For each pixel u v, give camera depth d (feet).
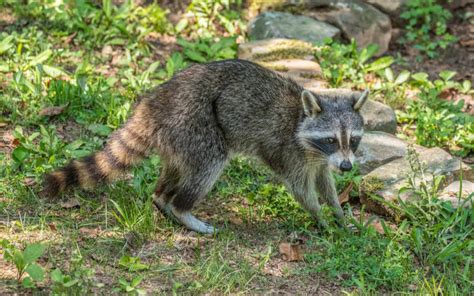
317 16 55.36
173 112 32.81
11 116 40.40
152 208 33.96
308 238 33.60
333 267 30.35
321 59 50.08
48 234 31.12
